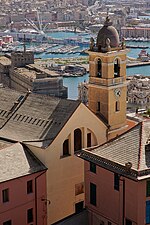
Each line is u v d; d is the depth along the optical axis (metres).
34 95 137.12
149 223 99.00
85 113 127.50
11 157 116.38
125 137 106.69
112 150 105.62
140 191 96.25
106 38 137.25
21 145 121.19
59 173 122.88
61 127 122.12
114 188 102.19
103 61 136.25
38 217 119.19
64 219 113.44
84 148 120.00
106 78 136.50
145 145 101.94
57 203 123.69
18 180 112.75
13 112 137.25
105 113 138.62
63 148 124.31
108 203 104.69
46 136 124.06
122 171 98.50
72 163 125.38
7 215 112.12
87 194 110.75
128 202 98.94
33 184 116.69
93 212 109.75
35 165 118.25
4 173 111.44
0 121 137.38
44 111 131.12
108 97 137.38
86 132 128.88
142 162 98.38
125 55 139.75
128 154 101.88
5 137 129.25
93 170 107.69
